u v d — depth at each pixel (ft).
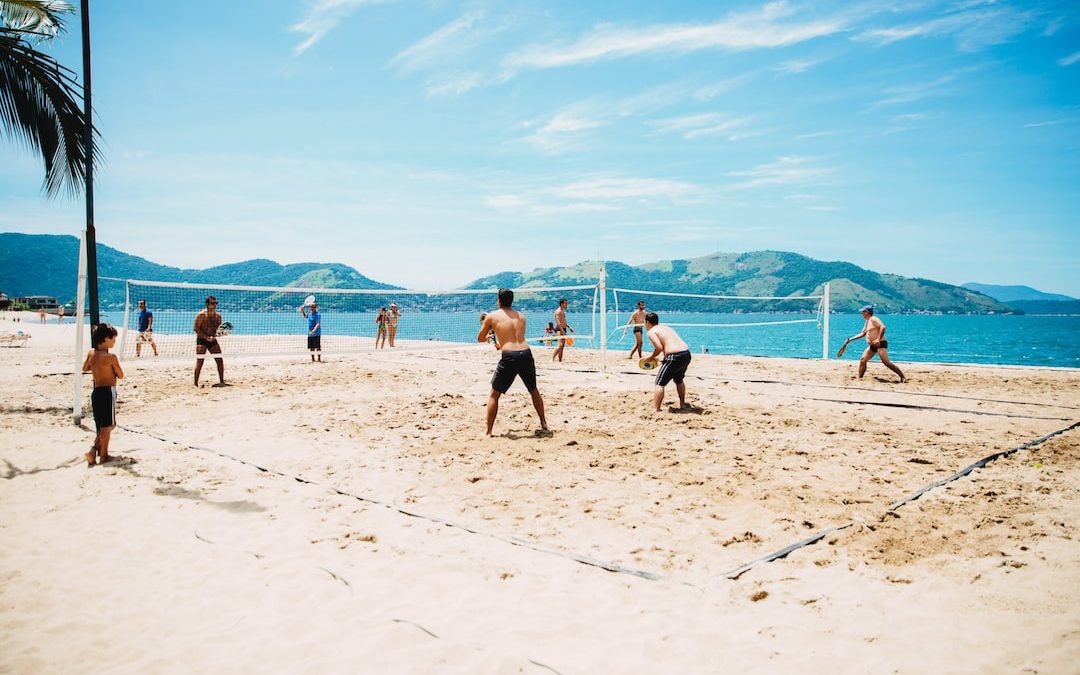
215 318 37.22
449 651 9.27
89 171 30.60
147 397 32.81
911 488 16.30
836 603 10.52
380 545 13.32
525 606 10.66
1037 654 8.66
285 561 12.56
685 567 12.09
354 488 17.17
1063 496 15.21
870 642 9.26
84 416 27.55
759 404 28.84
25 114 29.71
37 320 154.81
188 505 15.88
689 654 9.10
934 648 9.00
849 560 12.17
